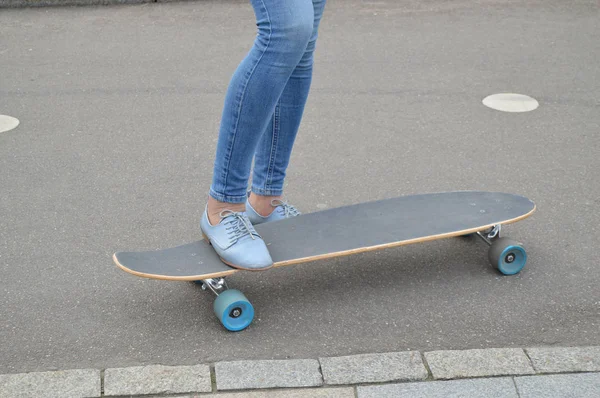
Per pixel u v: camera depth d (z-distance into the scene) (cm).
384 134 477
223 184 286
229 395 251
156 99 535
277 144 316
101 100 533
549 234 354
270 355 271
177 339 280
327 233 304
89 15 730
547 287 313
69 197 395
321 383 256
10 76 580
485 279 319
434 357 268
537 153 448
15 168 430
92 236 355
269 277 319
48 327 287
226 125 277
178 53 628
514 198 334
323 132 480
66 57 620
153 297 305
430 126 489
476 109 516
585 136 472
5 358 269
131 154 449
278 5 255
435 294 308
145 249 344
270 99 270
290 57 263
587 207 381
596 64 601
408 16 726
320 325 288
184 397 250
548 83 562
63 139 470
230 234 283
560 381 258
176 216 375
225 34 674
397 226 309
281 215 330
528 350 272
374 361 266
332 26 696
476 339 282
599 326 289
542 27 693
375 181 413
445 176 419
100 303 302
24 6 752
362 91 549
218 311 279
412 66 598
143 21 711
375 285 314
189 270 279
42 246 346
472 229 306
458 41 657
